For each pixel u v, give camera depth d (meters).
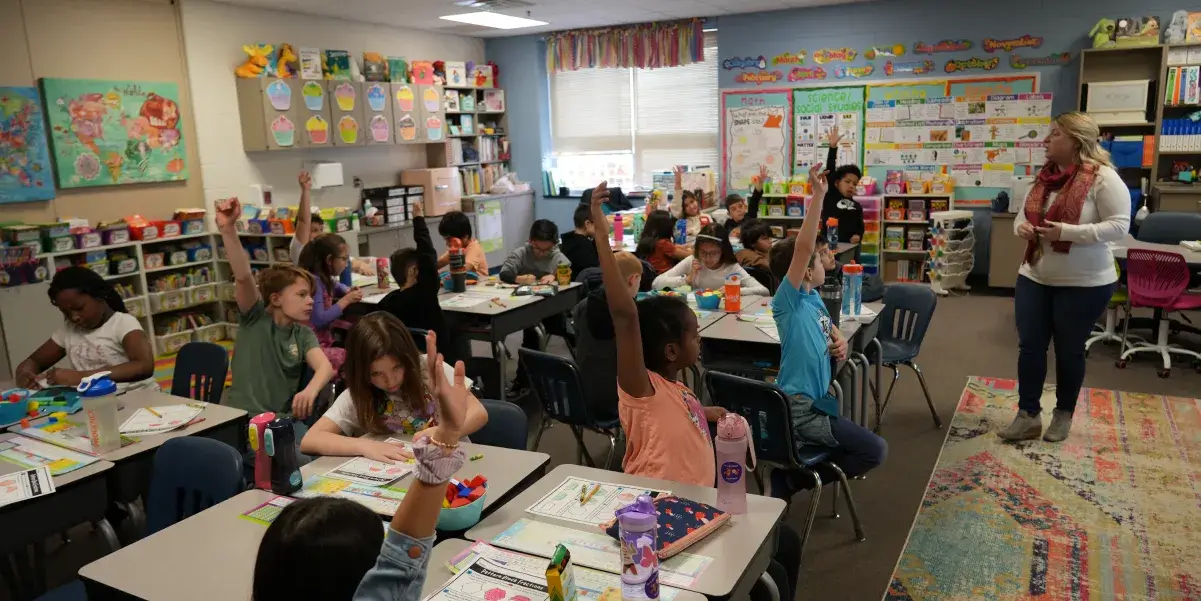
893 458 3.89
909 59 7.95
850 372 3.63
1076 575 2.79
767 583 1.76
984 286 7.93
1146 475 3.55
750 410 2.83
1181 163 7.01
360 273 5.64
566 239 5.79
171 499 2.18
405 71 8.34
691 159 9.45
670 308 2.16
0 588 2.74
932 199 7.93
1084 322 3.75
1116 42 7.00
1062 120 3.70
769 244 5.16
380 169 8.54
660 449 2.08
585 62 9.41
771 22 8.45
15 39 5.50
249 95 6.86
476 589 1.50
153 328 6.25
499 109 9.86
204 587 1.58
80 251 5.65
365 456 2.21
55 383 2.98
